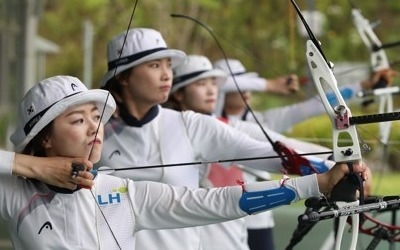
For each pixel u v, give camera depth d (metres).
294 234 6.87
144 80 7.80
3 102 36.84
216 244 8.93
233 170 9.05
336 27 34.03
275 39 35.69
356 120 5.62
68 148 6.06
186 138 7.79
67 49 38.34
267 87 11.64
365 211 5.62
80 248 6.02
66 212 6.04
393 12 34.91
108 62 8.02
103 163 7.82
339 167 5.66
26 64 26.45
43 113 6.01
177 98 9.91
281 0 36.34
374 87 9.99
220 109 11.14
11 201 6.09
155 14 35.50
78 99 5.99
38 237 6.01
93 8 36.84
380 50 10.06
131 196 6.19
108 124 7.81
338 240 5.94
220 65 11.75
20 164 5.88
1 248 14.15
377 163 19.62
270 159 7.47
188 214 6.04
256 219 10.74
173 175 7.70
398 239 7.17
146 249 7.46
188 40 35.56
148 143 7.77
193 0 35.06
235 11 36.50
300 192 5.78
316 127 11.84
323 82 6.16
